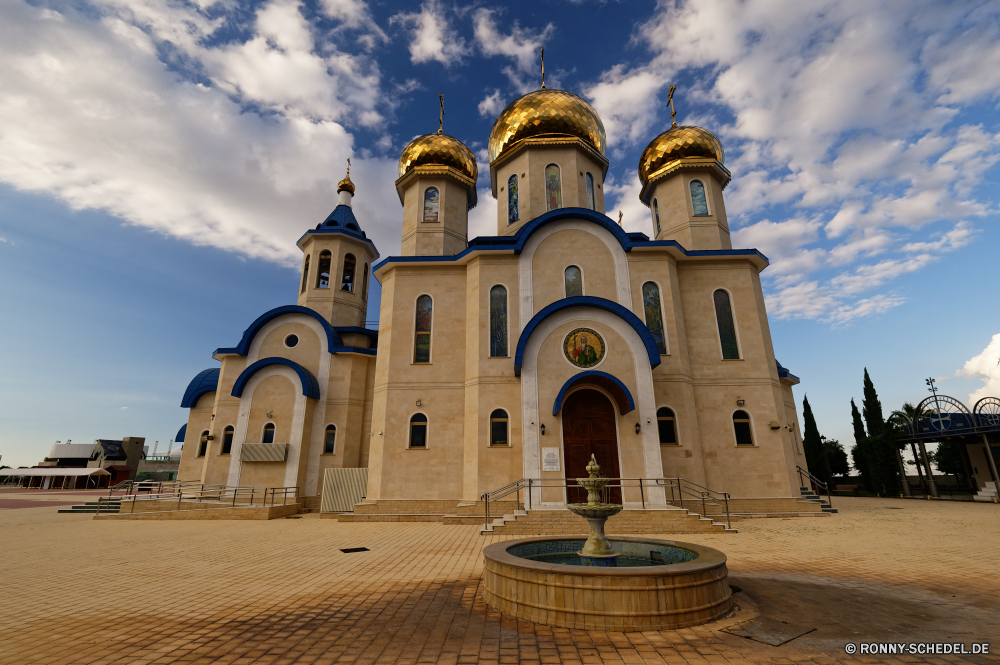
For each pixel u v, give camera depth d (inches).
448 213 940.6
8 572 362.9
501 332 740.0
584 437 667.4
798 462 970.1
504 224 888.9
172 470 2363.4
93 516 757.9
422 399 741.9
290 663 192.4
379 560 401.1
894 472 1181.7
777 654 200.4
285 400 893.8
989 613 252.7
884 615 250.7
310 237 1065.5
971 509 805.9
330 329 954.1
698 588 243.0
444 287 796.0
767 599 280.8
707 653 201.3
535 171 865.5
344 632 227.8
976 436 1082.7
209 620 246.5
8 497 1302.9
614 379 637.9
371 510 698.8
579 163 878.4
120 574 353.4
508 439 687.1
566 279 756.0
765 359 761.0
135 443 2277.3
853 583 317.1
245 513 738.8
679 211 903.7
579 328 685.3
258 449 862.5
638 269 776.3
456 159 968.3
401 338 770.2
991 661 193.2
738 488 706.8
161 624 240.2
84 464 2164.1
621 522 561.9
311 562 394.0
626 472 634.8
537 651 203.9
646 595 233.6
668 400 716.0
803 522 631.8
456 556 417.4
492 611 259.8
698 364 761.6
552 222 776.3
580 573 239.8
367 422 940.0
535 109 884.0
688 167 904.3
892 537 503.5
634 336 677.3
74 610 264.7
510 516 581.6
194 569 369.7
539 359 676.1
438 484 708.0
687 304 791.1
